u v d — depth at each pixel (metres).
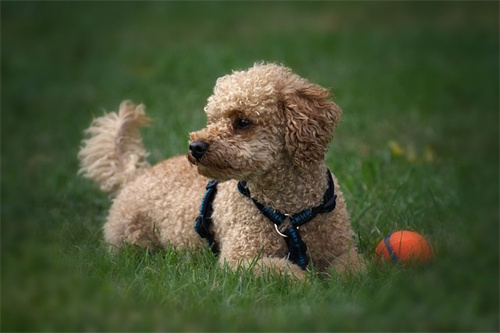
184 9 30.20
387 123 13.83
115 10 30.50
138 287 6.36
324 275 6.77
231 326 5.43
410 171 10.02
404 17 27.72
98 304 5.90
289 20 27.00
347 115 14.14
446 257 6.95
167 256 7.02
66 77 19.02
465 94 16.20
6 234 8.47
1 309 5.81
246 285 6.20
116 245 8.09
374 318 5.63
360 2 31.20
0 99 16.97
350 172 10.00
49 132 14.17
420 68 18.53
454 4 30.17
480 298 6.06
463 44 21.92
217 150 6.33
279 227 6.72
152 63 19.19
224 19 27.45
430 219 8.35
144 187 8.22
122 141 9.24
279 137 6.57
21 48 23.53
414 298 6.00
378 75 17.52
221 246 7.18
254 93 6.46
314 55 19.53
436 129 13.52
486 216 8.43
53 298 6.07
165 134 12.48
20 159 12.41
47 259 7.29
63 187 10.52
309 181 6.68
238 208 6.88
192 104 14.82
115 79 17.94
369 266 6.53
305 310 5.69
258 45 20.86
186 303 5.95
